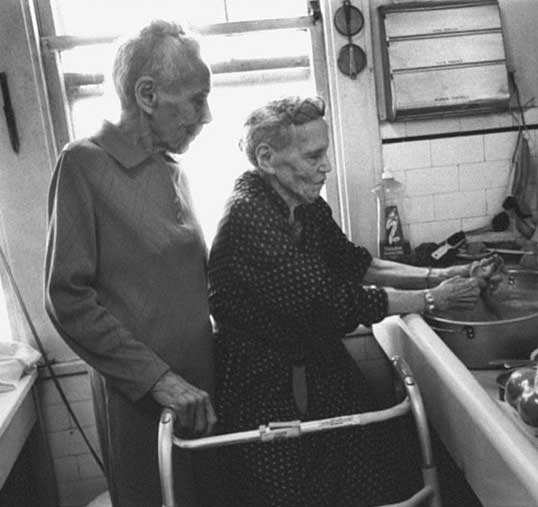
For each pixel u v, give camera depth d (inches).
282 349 60.5
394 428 64.8
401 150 89.2
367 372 94.3
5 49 80.8
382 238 89.6
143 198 57.8
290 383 60.1
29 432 85.7
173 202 60.1
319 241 68.2
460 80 86.7
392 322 71.7
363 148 88.7
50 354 89.1
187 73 55.6
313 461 58.5
